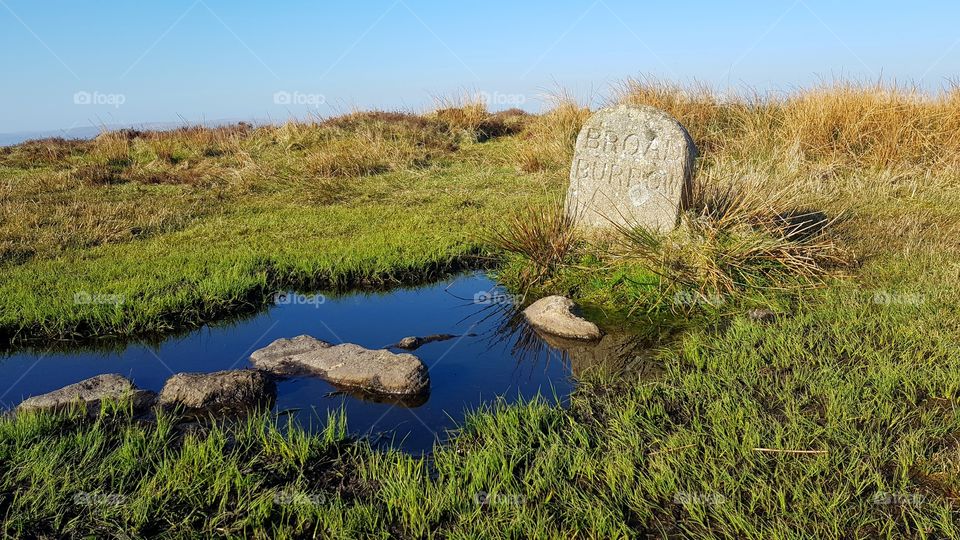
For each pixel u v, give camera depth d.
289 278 5.99
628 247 5.73
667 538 2.53
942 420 3.20
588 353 4.46
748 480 2.79
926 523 2.48
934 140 9.34
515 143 13.58
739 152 10.05
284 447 3.09
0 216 7.87
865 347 4.01
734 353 4.07
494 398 3.79
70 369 4.25
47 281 5.50
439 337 4.77
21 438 3.11
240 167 11.87
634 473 2.89
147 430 3.32
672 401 3.57
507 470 2.91
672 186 6.01
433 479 2.92
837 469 2.84
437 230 7.48
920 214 7.20
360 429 3.42
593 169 6.39
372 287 6.04
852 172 8.99
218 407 3.64
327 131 13.88
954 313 4.46
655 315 5.05
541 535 2.49
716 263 5.37
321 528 2.60
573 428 3.25
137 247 6.81
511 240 6.29
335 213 8.52
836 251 5.77
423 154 12.58
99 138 15.16
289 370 4.10
